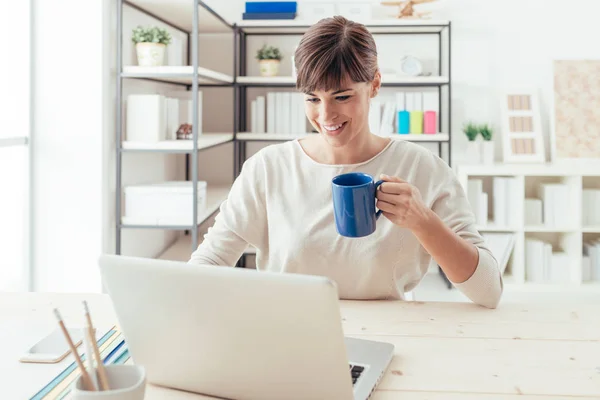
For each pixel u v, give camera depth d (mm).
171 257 3482
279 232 1441
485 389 906
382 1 3830
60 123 2795
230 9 3883
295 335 772
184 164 4047
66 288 2865
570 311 1246
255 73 4004
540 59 3852
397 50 3918
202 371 873
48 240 2848
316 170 1435
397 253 1389
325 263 1411
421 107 3666
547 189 3635
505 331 1134
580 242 3582
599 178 3814
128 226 2871
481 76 3879
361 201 1047
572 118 3744
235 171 3777
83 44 2758
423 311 1250
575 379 935
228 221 1472
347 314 1233
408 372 964
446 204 1395
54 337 1094
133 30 2914
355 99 1227
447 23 3559
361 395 870
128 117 2852
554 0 3809
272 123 3697
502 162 3820
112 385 773
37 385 918
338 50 1174
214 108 3990
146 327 876
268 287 754
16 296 1345
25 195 2812
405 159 1436
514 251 3648
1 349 1052
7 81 2768
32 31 2764
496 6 3832
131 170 3123
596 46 3820
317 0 3875
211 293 795
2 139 2590
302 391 816
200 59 3982
